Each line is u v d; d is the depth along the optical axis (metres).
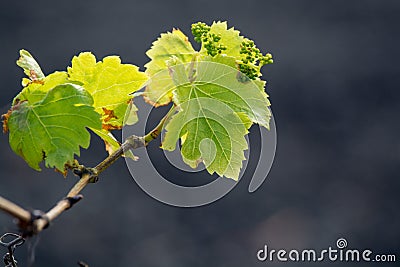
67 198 1.23
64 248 9.55
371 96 13.05
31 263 1.13
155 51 1.68
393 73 13.45
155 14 14.27
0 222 7.64
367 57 13.72
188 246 10.12
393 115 12.73
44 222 1.13
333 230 10.48
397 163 11.70
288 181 11.32
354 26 14.24
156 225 10.22
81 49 13.47
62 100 1.57
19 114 1.58
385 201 11.09
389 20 14.27
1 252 7.80
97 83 1.69
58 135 1.54
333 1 14.56
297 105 12.92
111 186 10.45
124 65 1.68
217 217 10.49
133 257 9.80
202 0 14.54
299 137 12.23
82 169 1.53
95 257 9.63
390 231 10.55
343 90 13.14
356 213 10.85
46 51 13.27
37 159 1.54
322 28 14.27
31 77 1.64
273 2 14.59
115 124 1.70
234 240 10.28
